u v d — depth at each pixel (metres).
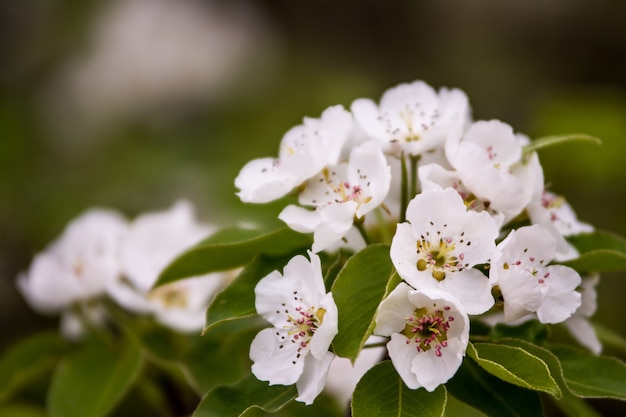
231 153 1.20
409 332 0.53
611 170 0.95
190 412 0.70
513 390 0.55
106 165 1.24
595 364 0.56
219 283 0.68
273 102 1.37
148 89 1.37
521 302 0.53
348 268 0.54
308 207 0.58
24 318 1.15
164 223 0.69
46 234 1.14
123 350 0.67
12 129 1.26
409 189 0.58
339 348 0.52
